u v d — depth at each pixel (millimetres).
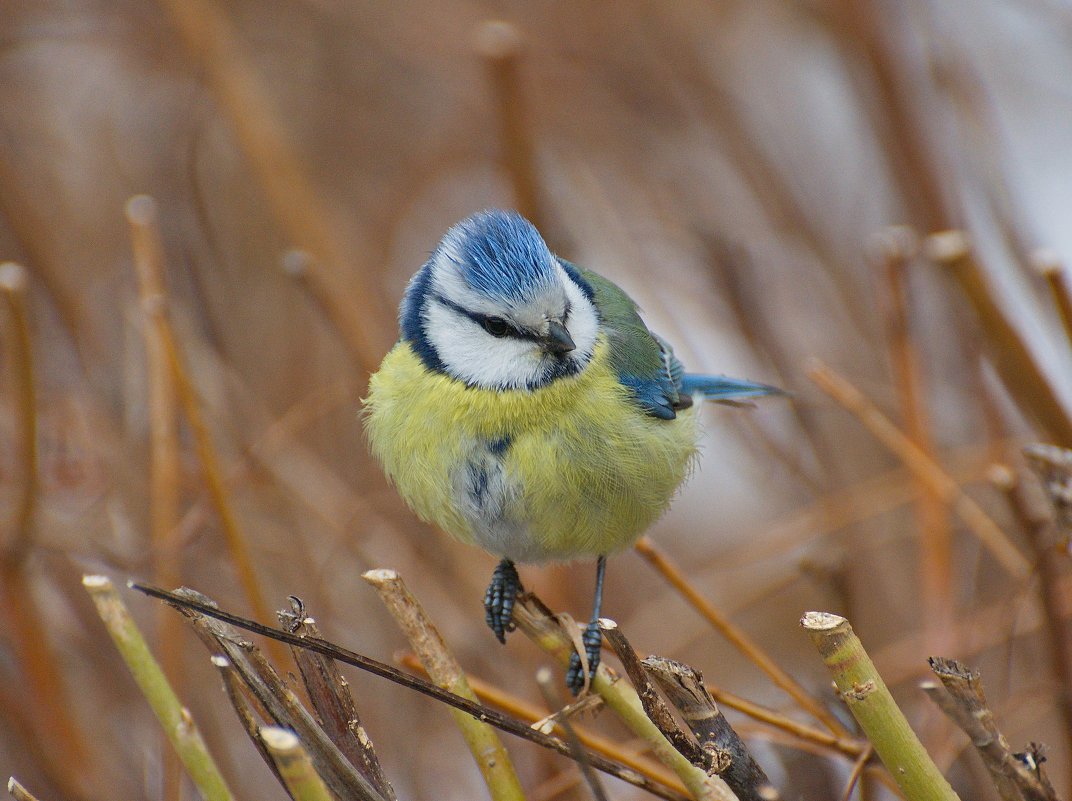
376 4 14148
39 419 9344
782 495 11602
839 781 7461
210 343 10930
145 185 12820
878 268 11094
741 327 11562
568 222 13219
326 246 11750
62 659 9094
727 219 13523
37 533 8445
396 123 14641
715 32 14555
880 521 10711
